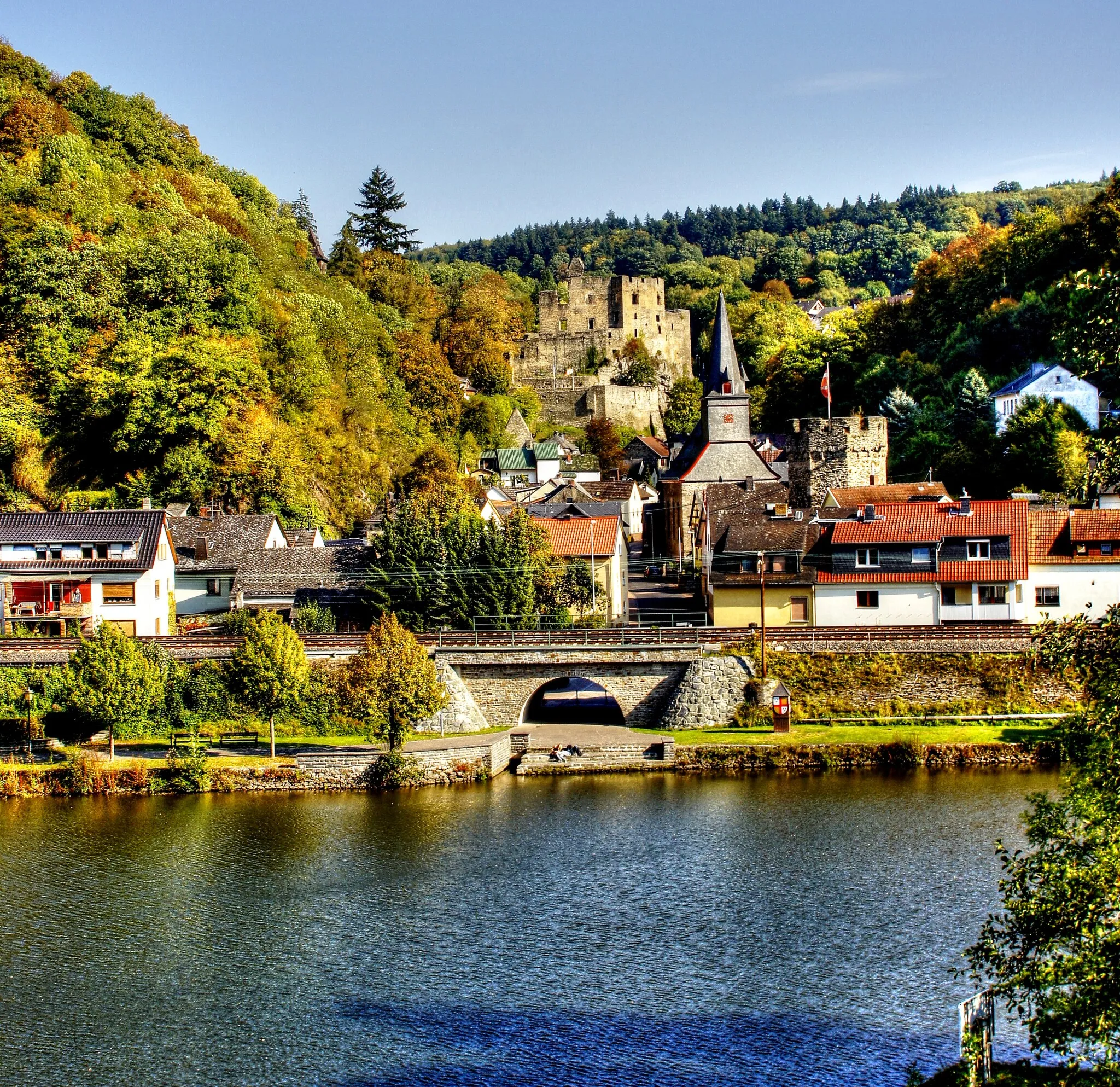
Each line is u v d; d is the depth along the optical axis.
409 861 64.88
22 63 162.75
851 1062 44.66
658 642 84.00
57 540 91.88
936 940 54.00
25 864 65.12
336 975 52.72
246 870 64.12
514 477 188.88
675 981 51.16
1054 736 32.53
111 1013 49.75
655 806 71.50
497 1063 45.50
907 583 86.25
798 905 57.88
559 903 59.22
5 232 127.44
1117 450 31.48
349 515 132.25
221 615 101.56
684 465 152.12
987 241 189.25
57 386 117.31
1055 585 84.75
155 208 146.12
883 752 75.44
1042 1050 42.47
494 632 86.00
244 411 121.44
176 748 79.00
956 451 138.00
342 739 82.94
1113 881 30.45
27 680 83.00
